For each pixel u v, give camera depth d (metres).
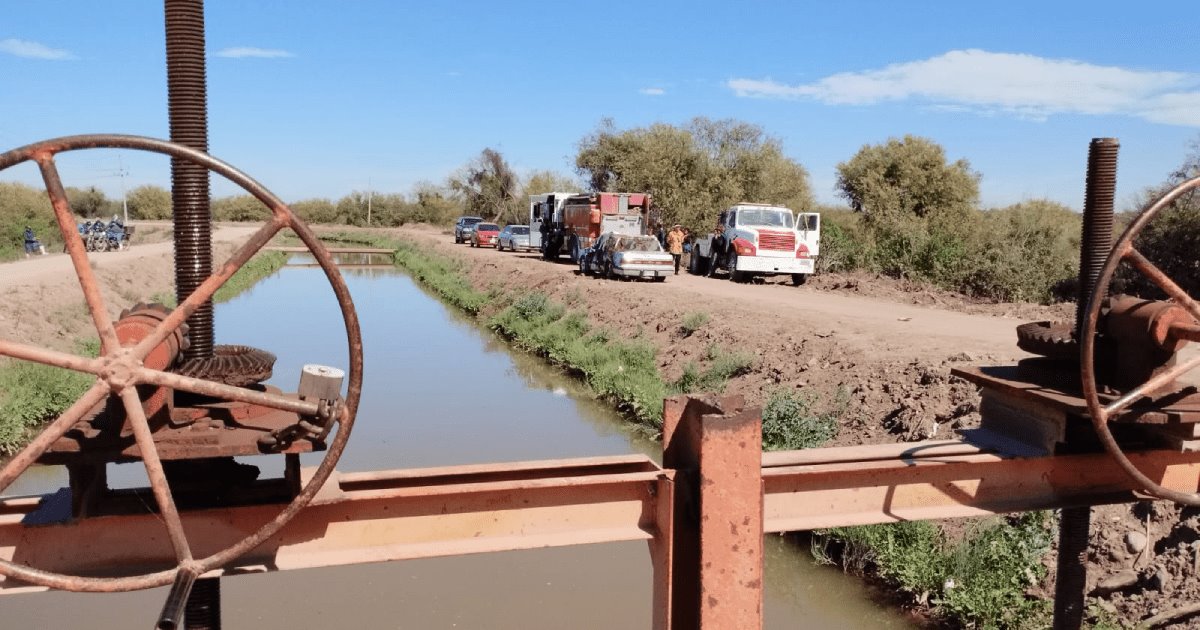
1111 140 3.22
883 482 3.04
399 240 65.56
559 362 16.55
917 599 6.62
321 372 2.39
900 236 28.11
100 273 25.22
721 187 43.06
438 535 2.67
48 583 2.15
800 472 2.92
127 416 2.24
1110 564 6.00
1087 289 3.24
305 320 24.03
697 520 2.77
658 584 2.84
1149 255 18.98
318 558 2.54
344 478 2.79
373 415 12.72
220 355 2.87
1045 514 6.62
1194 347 11.18
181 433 2.35
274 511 2.56
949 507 3.11
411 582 7.04
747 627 2.69
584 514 2.79
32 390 11.52
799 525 2.90
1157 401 2.91
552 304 22.14
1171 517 6.14
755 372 12.60
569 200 35.06
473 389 14.62
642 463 3.07
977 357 10.83
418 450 10.83
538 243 42.47
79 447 2.28
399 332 21.88
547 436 11.54
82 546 2.49
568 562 7.46
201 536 2.53
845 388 10.62
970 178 45.66
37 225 46.84
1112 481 3.26
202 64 2.86
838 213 47.38
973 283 23.12
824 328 14.00
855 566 7.26
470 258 39.06
